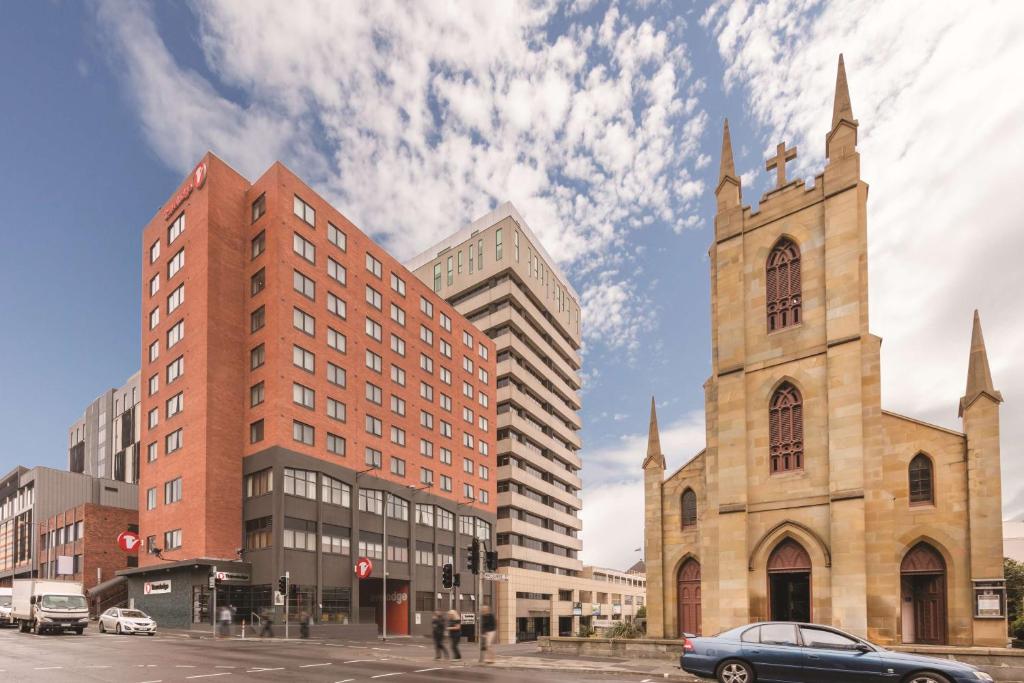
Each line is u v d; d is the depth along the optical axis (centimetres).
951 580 2402
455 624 2386
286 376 4875
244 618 4412
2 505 9044
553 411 10475
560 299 10962
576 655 2500
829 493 2309
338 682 1616
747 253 2753
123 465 9288
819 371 2438
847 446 2291
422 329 6969
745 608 2438
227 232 5131
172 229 5456
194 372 4856
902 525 2527
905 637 2488
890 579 2128
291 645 3183
